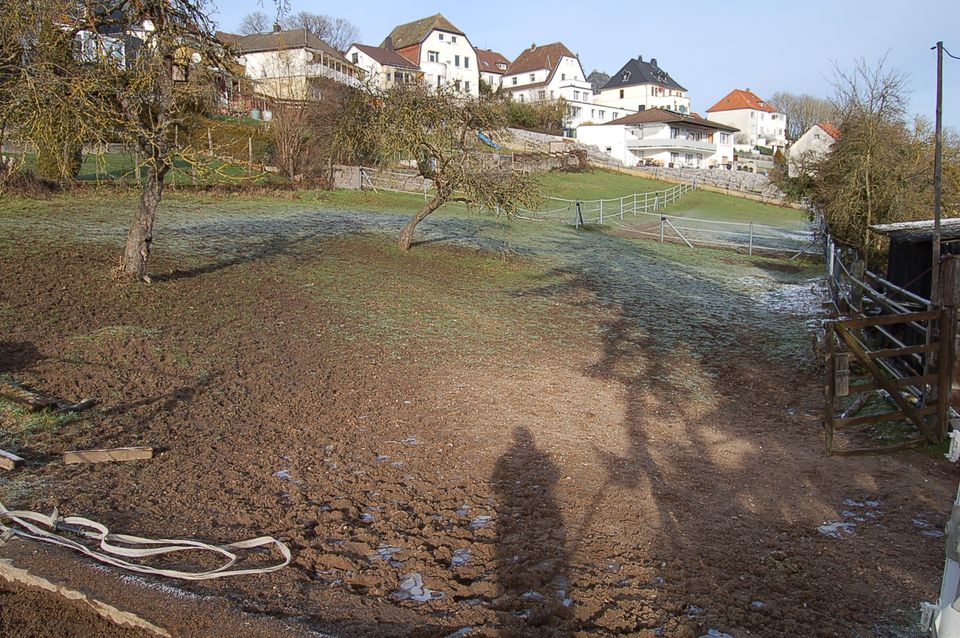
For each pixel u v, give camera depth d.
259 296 12.19
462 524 5.26
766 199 49.81
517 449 7.04
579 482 6.19
